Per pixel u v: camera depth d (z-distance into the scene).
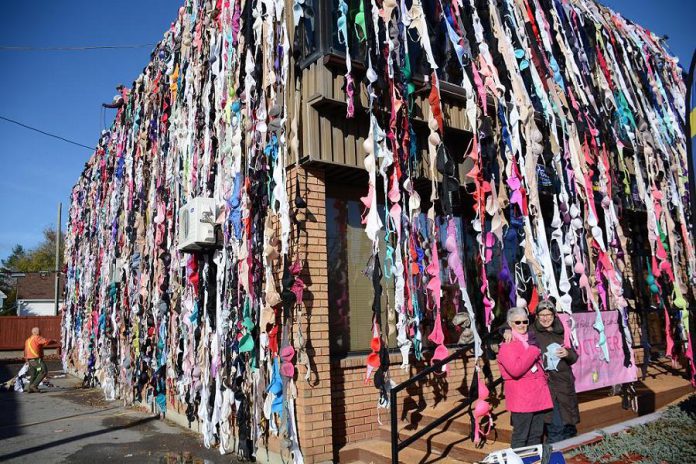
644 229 9.51
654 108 9.34
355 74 5.82
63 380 15.12
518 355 4.26
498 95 6.22
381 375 5.27
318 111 5.73
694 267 7.87
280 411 5.34
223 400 6.52
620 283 6.28
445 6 6.70
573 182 6.76
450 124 6.54
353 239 6.39
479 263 7.44
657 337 9.21
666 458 4.29
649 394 6.36
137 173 10.67
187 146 8.28
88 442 7.11
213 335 6.97
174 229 8.62
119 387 10.98
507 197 6.29
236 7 6.97
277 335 5.61
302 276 5.53
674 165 8.54
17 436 7.62
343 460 5.43
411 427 5.80
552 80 7.01
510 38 6.98
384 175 5.45
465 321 6.49
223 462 5.98
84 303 14.99
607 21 9.52
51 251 54.12
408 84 6.01
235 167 6.35
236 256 6.38
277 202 5.90
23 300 37.84
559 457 3.74
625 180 7.98
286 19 6.05
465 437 5.30
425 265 6.43
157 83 10.05
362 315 6.25
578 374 5.57
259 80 6.41
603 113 8.04
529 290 7.45
